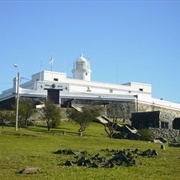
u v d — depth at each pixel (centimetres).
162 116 7344
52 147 3862
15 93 9112
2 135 4591
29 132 5344
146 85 11681
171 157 3362
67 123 7925
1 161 2898
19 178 2309
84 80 10612
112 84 11062
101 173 2467
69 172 2494
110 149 3797
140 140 5872
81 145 4197
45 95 9306
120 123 8762
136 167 2734
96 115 7331
